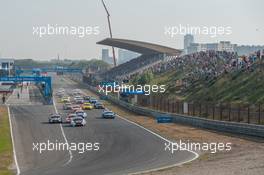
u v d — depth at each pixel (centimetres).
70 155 9906
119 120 17412
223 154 9169
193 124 15025
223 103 17550
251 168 7188
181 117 15962
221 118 14950
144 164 8512
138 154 9744
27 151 10588
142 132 13550
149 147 10669
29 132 13900
